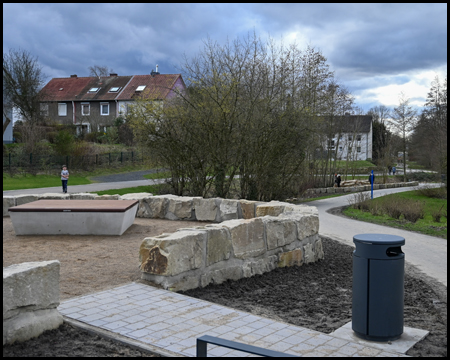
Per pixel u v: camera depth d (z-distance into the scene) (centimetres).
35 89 4050
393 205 2003
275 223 798
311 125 2131
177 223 1205
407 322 535
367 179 5003
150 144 1967
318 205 2508
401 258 467
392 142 5522
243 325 469
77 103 5397
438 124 3812
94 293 561
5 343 383
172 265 598
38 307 418
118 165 3803
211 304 534
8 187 2544
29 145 3275
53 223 1002
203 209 1245
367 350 418
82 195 1354
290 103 2020
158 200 1301
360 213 2083
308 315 548
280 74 2012
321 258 933
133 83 5462
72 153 3462
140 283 612
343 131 4309
